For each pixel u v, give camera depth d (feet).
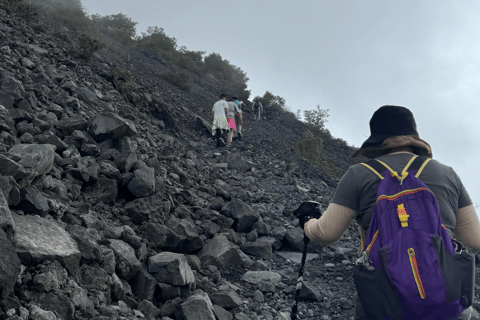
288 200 21.93
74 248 7.74
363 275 4.37
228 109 33.19
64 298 6.66
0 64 18.48
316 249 15.40
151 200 13.08
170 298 9.30
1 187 7.52
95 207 11.87
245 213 15.93
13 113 13.21
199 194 18.15
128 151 14.69
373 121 5.66
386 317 4.14
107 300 8.02
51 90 19.12
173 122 31.81
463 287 4.09
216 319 8.98
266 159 31.30
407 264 4.07
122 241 10.00
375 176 4.84
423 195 4.44
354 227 19.20
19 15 30.19
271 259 14.38
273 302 11.02
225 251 12.56
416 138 5.22
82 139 14.32
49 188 10.39
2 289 5.65
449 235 4.46
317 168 35.55
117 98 26.81
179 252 12.16
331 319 10.44
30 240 7.03
